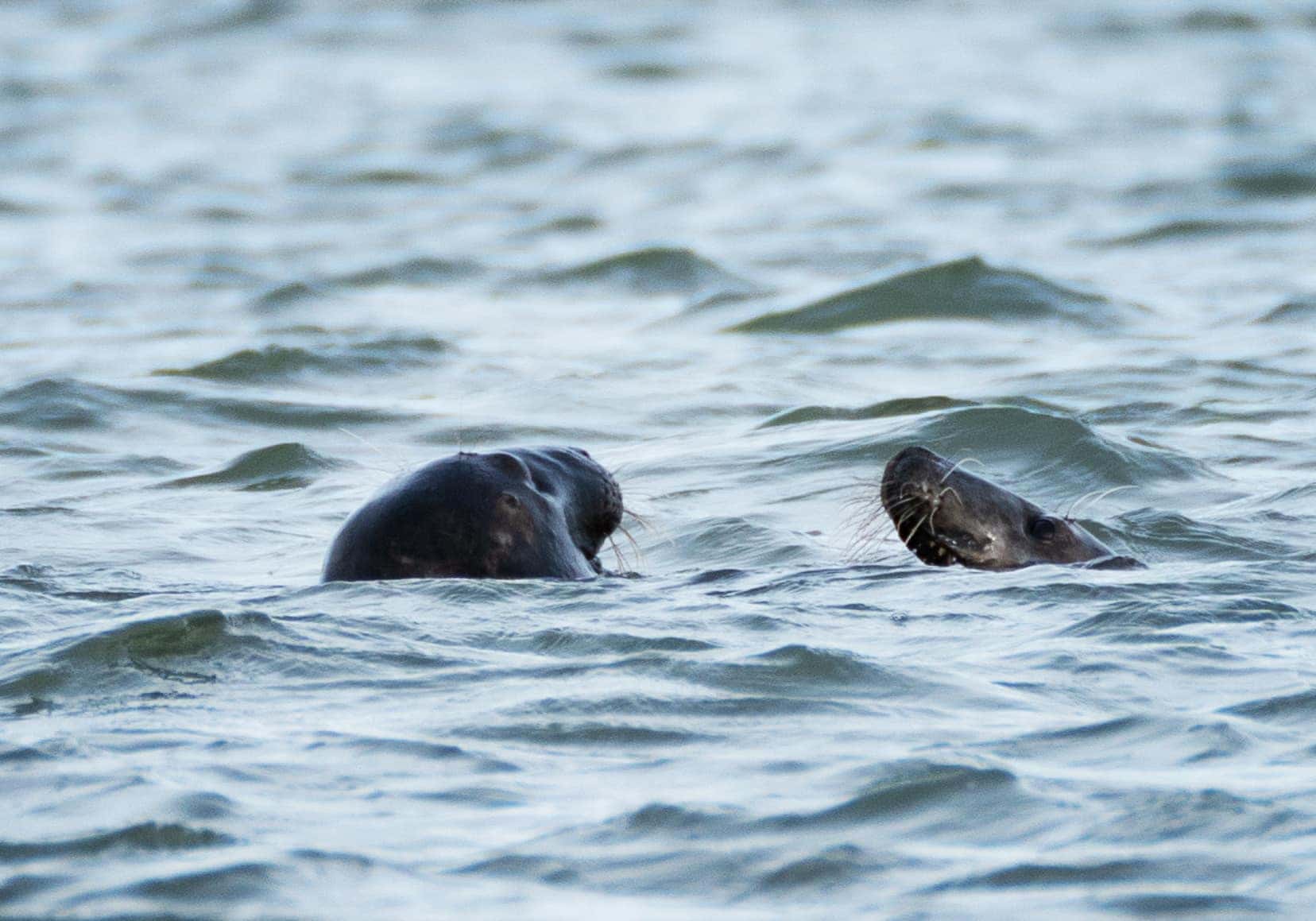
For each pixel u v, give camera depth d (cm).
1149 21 17688
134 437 4656
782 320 6450
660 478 3972
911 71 15312
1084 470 3859
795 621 2417
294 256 8406
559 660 2197
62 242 8912
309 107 14050
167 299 7269
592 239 8719
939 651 2250
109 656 2183
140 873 1486
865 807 1653
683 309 6844
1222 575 2703
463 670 2153
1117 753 1811
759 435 4384
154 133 12962
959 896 1451
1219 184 9756
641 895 1460
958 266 6775
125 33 17950
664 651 2222
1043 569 2773
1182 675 2120
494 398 5106
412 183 10875
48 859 1523
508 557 2667
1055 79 14675
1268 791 1673
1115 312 6406
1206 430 4434
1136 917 1403
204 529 3581
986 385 5144
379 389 5325
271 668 2156
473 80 15212
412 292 7375
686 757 1811
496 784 1723
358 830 1600
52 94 14700
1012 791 1688
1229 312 6412
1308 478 3812
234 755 1806
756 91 14325
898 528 2931
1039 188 9888
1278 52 15625
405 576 2642
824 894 1460
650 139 12050
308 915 1408
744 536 3350
